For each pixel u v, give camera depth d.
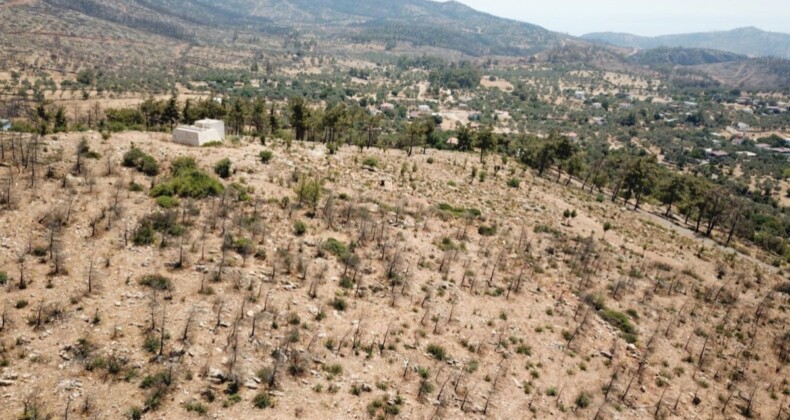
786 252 82.88
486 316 30.30
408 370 23.50
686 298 40.75
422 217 45.12
